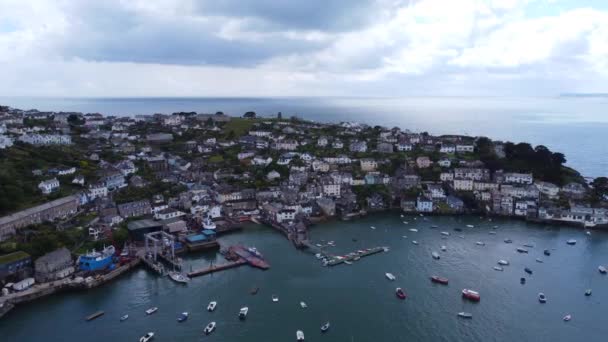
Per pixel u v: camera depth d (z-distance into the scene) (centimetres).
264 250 18812
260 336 12144
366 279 15875
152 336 11981
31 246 15612
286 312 13475
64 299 14200
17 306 13675
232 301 14138
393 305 13975
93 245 17150
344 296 14562
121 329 12419
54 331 12306
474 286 15350
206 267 16800
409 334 12375
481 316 13350
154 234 17950
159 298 14312
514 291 14975
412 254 18388
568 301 14288
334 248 18988
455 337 12269
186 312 13375
